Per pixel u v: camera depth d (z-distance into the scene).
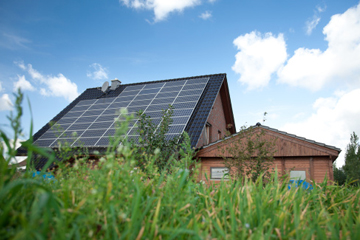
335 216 2.58
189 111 15.99
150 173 3.09
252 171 9.41
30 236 1.54
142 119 9.71
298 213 2.51
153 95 19.52
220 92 21.41
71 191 2.45
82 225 1.93
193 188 3.08
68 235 1.77
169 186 2.63
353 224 2.61
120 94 21.41
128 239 1.93
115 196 2.18
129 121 2.12
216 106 20.27
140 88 21.61
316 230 2.23
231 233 2.21
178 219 2.26
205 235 2.07
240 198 2.67
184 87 19.80
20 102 1.99
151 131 9.54
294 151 13.69
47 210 1.77
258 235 2.03
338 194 3.71
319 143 13.30
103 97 21.78
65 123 18.36
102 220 2.11
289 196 2.94
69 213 2.04
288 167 13.81
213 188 3.68
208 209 2.65
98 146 14.09
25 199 2.22
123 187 2.27
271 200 2.94
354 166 21.33
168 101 17.95
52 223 1.91
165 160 7.90
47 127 18.78
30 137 2.28
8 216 1.92
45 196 1.56
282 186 3.55
